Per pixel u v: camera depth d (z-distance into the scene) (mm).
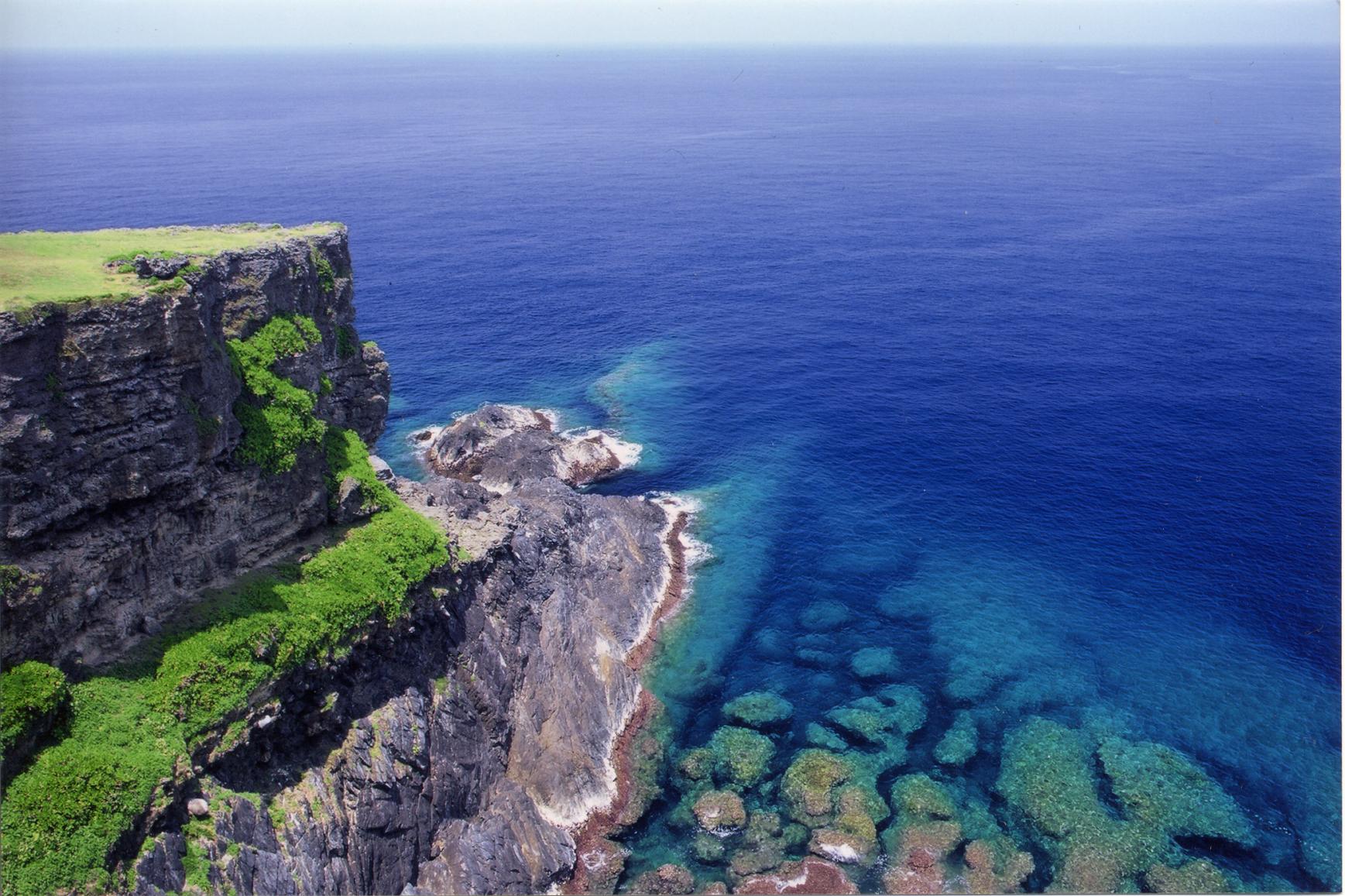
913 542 85188
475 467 96375
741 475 97250
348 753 49062
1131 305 146625
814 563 82500
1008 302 150750
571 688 62812
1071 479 95125
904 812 57125
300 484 53531
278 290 55875
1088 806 57281
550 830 55062
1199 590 77375
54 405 39938
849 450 102375
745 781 59906
